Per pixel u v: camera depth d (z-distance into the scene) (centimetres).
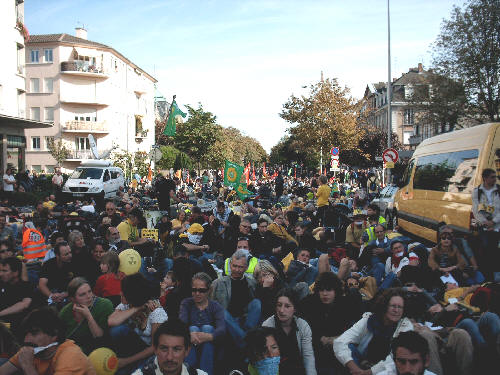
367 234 1020
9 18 3192
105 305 540
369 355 491
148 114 7319
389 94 3127
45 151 5584
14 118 2825
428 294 671
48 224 1305
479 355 526
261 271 668
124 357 509
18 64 3391
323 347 575
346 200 2155
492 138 952
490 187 852
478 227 858
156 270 899
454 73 2997
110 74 5781
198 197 2330
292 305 511
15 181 2319
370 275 872
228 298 643
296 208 1769
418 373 370
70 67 5516
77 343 518
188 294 637
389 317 485
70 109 5609
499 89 2914
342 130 4497
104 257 670
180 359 366
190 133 5269
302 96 4625
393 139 6147
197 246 1008
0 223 1057
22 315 618
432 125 3394
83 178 2839
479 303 584
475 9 2864
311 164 6341
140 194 2544
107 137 5744
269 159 12756
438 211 1139
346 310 590
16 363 430
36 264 892
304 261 785
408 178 1459
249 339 469
